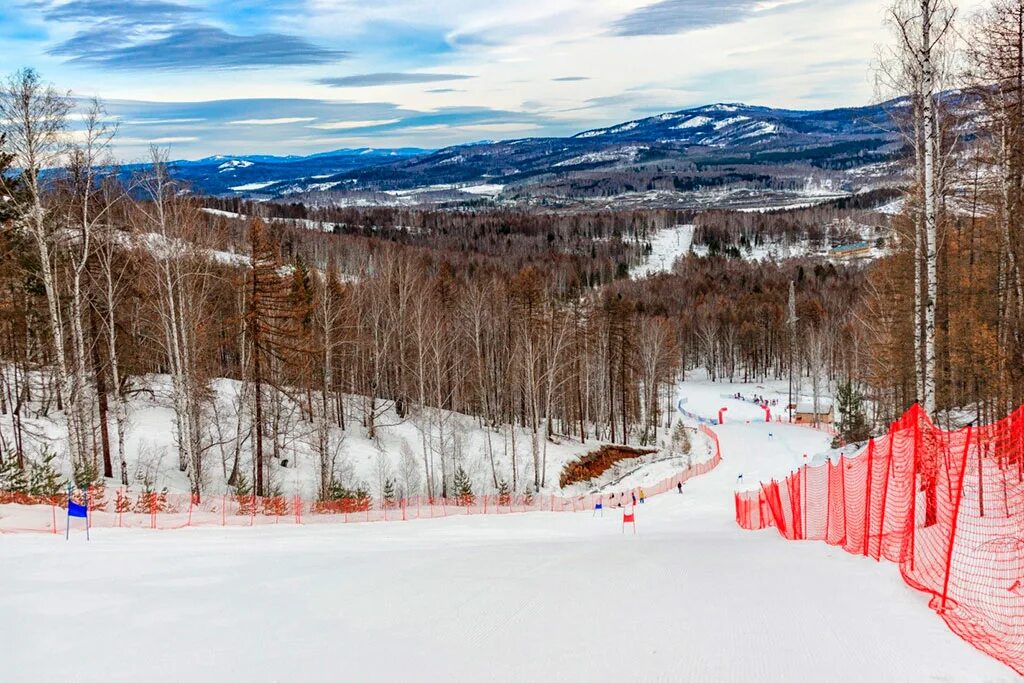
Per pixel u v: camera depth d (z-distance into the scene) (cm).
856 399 5156
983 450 1939
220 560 1519
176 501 2911
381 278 5841
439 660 791
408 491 3788
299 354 3753
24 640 899
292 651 841
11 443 3494
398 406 5347
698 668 729
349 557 1571
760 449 5562
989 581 1027
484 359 5684
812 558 1380
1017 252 2289
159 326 3522
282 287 3450
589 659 771
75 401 2903
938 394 3319
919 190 2008
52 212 2603
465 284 7588
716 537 2022
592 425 6862
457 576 1283
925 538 1372
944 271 3161
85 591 1162
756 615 921
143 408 4434
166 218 3078
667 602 1013
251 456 3888
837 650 770
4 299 3216
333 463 3531
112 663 812
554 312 5538
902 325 3469
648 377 6831
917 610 922
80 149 2628
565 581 1199
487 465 4388
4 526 1984
